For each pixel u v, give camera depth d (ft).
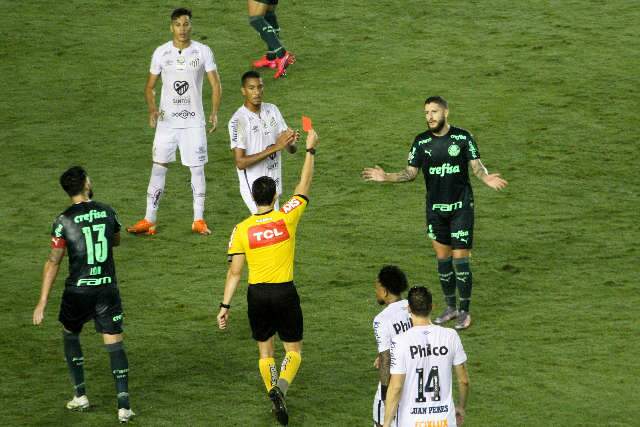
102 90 238.48
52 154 207.21
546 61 242.99
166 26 272.10
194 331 140.15
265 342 118.32
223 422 115.75
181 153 171.42
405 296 147.95
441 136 135.74
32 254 166.20
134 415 117.39
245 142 149.69
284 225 116.26
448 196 136.77
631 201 181.47
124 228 175.94
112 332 116.26
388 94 228.84
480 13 274.16
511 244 165.89
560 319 139.74
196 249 167.73
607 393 119.65
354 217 178.50
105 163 203.21
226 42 260.62
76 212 115.44
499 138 207.31
